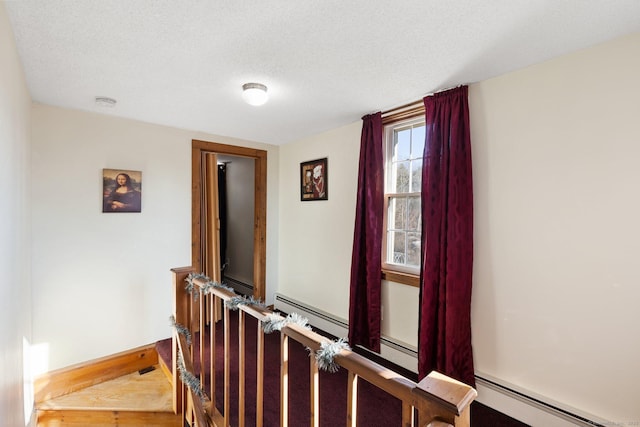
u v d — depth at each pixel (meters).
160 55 1.70
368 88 2.14
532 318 1.82
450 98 2.11
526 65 1.80
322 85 2.09
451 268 2.06
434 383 0.84
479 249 2.04
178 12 1.33
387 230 2.72
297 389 2.24
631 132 1.49
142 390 2.60
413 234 2.54
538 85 1.78
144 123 2.92
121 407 2.38
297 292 3.68
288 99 2.35
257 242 3.86
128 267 2.85
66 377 2.52
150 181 2.96
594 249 1.60
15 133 1.59
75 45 1.59
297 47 1.62
